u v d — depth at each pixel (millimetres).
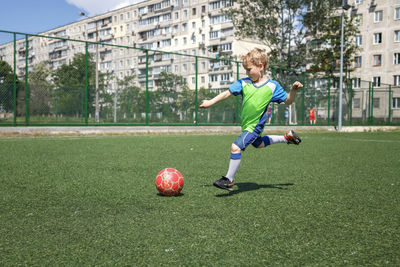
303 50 30062
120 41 70125
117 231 2363
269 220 2631
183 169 5355
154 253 1977
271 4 28766
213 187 3955
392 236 2291
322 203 3203
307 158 7074
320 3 27766
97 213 2820
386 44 39719
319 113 24312
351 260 1899
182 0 60250
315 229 2424
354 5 41750
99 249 2039
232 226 2475
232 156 3428
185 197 3424
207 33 57000
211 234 2303
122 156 6977
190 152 7883
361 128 24078
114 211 2883
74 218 2676
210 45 56500
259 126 3533
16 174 4734
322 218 2699
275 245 2111
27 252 2002
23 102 14164
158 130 16328
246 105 3514
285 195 3545
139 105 18094
